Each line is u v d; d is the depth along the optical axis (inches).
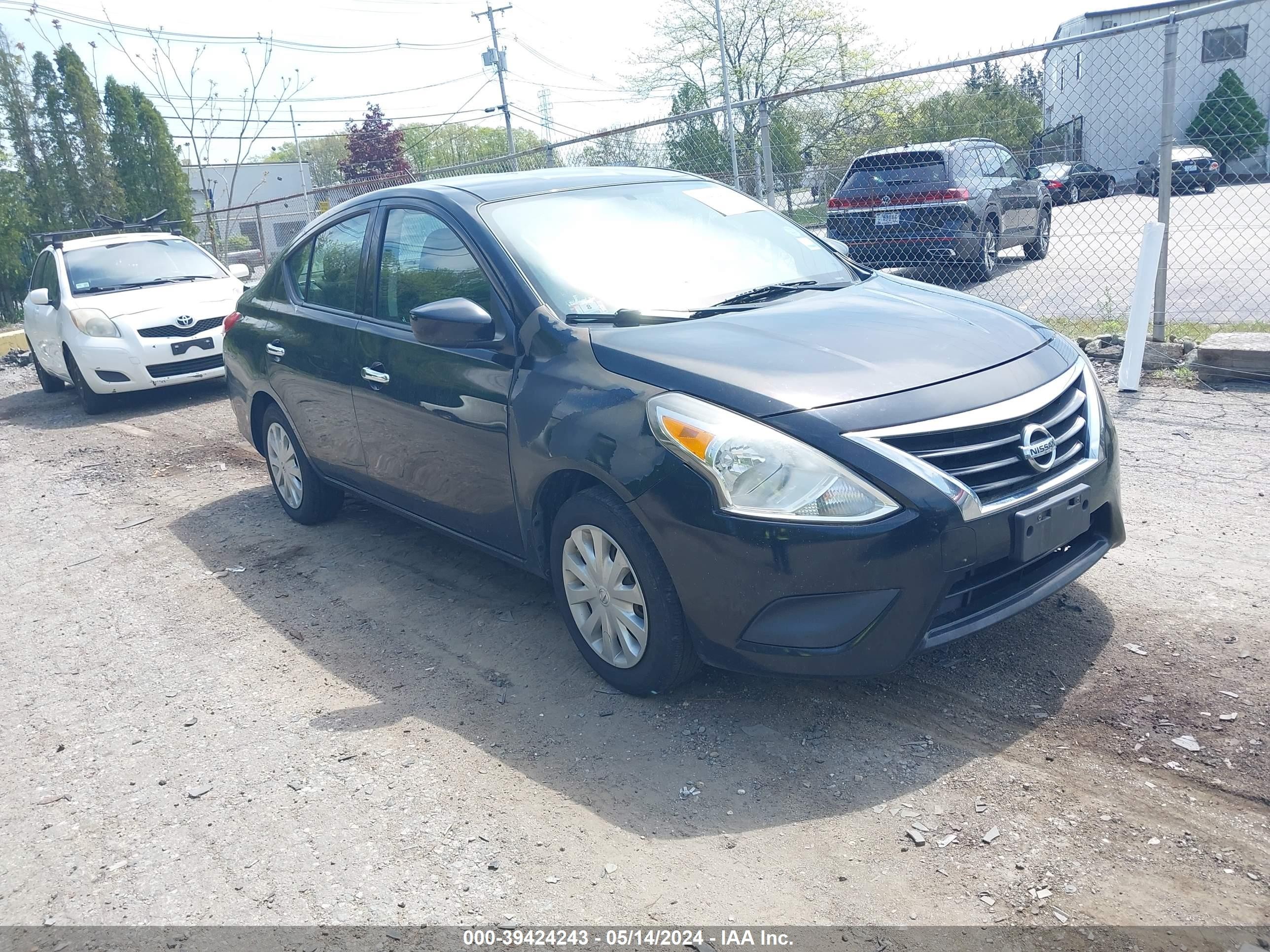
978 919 94.0
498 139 2475.4
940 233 400.5
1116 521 138.2
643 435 124.4
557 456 134.2
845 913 96.5
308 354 194.2
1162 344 281.7
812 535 114.0
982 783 113.3
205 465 293.0
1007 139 358.6
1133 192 339.3
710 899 100.2
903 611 114.9
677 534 121.5
